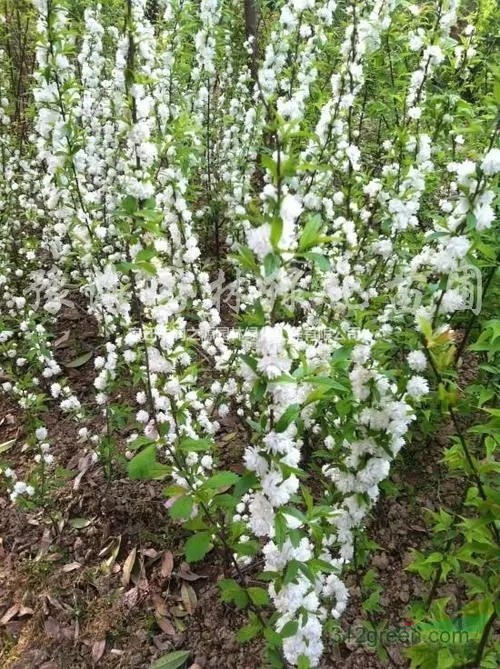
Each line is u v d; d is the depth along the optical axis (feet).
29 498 3.71
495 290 3.78
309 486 3.81
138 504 3.88
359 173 4.38
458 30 6.59
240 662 3.12
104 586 3.51
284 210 1.79
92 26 4.87
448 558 2.63
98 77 5.51
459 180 2.42
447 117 4.51
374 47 4.66
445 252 2.49
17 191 6.07
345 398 2.37
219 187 5.85
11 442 4.34
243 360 1.94
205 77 5.58
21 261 5.52
